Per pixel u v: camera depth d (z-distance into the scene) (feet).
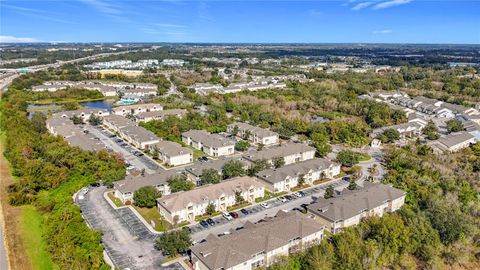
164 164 369.71
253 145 447.83
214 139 414.21
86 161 335.88
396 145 446.60
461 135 451.53
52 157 331.57
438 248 220.02
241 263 192.95
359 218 254.47
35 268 204.03
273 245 206.69
